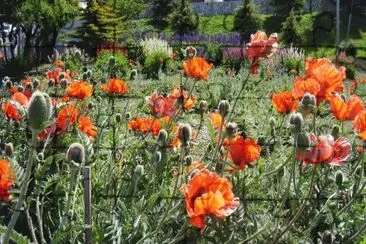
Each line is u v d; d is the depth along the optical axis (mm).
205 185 2018
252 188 2953
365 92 9641
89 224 2150
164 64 14977
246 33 24391
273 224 2873
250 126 6090
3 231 2059
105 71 8094
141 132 3922
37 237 3307
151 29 23578
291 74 13930
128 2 21516
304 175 3289
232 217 2721
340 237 2928
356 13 25672
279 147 3945
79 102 4195
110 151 3795
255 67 3184
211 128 2922
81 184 3135
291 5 25656
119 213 2967
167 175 3533
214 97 9422
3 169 2160
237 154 2602
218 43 16953
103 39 20094
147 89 10031
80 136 3107
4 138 3945
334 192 3025
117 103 5656
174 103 3594
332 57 17094
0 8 19375
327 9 25547
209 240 2568
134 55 17109
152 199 2781
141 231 2814
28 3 19391
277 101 3373
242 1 26109
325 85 2838
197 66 3557
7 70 13172
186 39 18875
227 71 14648
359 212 3064
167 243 2613
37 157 3088
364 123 2621
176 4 24859
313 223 2832
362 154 2756
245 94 9250
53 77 5277
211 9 27031
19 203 1819
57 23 20328
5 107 3723
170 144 3420
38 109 1783
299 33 23016
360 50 18953
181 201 2596
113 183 3357
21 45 20656
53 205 3334
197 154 4086
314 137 2494
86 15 21094
